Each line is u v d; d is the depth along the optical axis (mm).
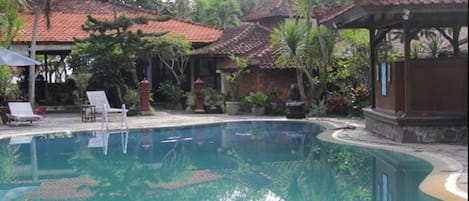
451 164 9312
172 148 13430
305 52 19812
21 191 8570
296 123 18281
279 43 20219
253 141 14477
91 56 23016
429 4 11516
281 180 9164
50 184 9156
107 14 30594
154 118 20750
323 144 13133
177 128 17578
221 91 26281
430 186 7586
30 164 11297
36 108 20531
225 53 26016
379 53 18688
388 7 11602
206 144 14070
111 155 12414
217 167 10781
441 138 12078
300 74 20641
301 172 9812
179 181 9383
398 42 22547
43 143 14281
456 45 14422
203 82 25984
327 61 20047
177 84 27391
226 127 17797
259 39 27578
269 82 23234
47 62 28766
